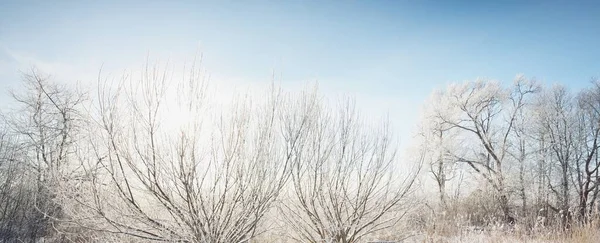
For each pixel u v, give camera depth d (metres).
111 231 6.25
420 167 9.45
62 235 10.18
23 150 17.36
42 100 17.88
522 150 26.80
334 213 8.52
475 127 28.28
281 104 7.41
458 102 28.08
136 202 6.24
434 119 27.78
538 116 27.00
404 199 9.28
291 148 7.20
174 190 6.03
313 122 8.08
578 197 25.12
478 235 10.20
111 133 5.96
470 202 20.44
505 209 21.12
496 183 23.70
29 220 15.17
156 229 6.19
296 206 8.45
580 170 26.23
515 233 9.84
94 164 6.06
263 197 6.49
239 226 6.29
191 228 6.00
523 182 23.89
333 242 8.33
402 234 10.23
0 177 17.00
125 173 6.14
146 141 6.02
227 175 6.08
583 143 26.34
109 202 6.12
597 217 8.53
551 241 8.70
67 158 6.54
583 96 27.47
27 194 16.19
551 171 25.86
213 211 6.01
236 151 6.17
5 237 15.37
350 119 8.72
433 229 10.55
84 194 6.14
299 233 8.51
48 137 16.91
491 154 26.47
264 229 7.40
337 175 8.37
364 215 8.94
